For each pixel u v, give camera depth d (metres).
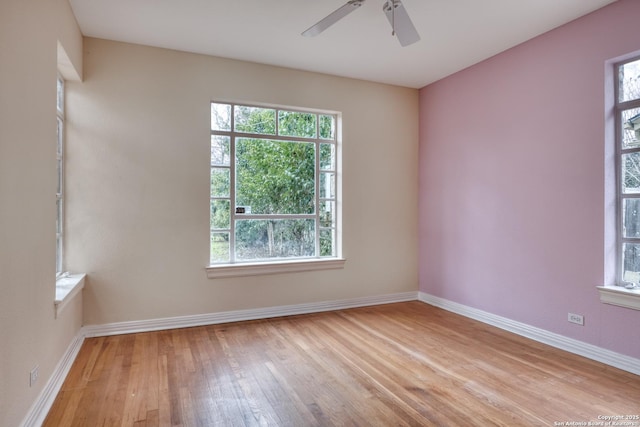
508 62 3.57
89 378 2.55
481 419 2.08
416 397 2.32
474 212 3.97
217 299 3.80
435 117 4.51
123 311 3.44
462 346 3.18
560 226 3.13
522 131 3.44
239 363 2.81
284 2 2.74
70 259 3.26
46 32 2.19
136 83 3.46
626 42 2.67
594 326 2.89
